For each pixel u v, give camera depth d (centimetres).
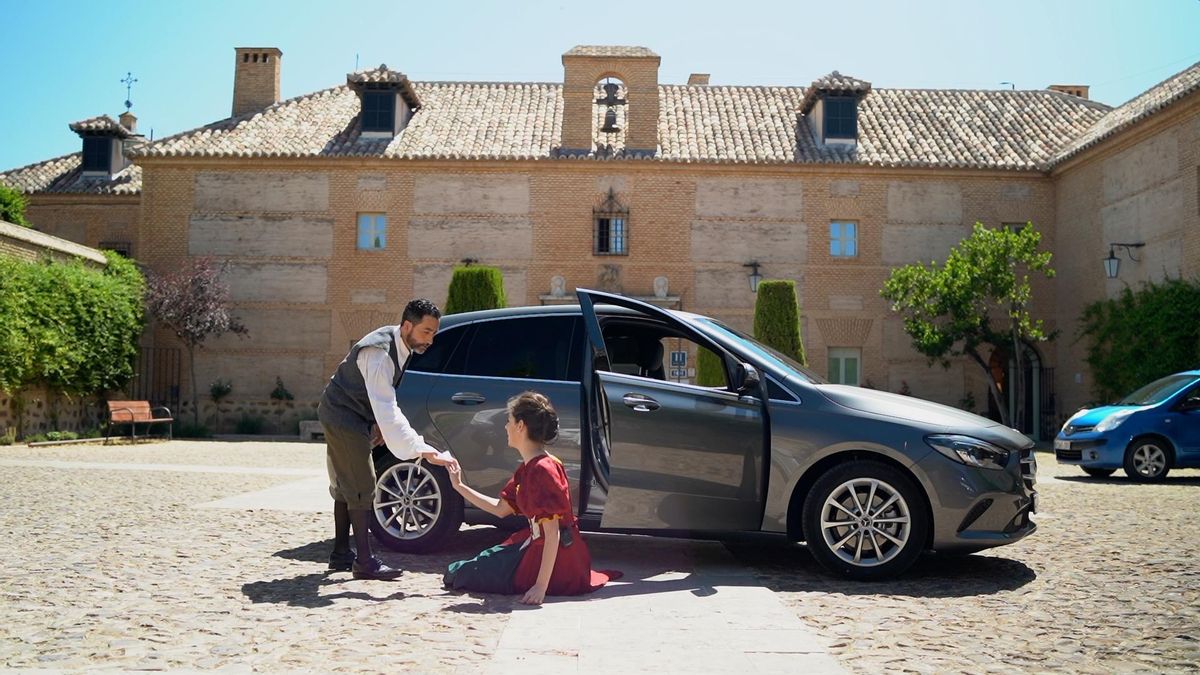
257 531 793
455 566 562
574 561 540
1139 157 2306
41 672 379
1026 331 2452
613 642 434
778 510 618
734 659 408
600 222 2727
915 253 2709
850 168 2692
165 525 819
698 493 623
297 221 2717
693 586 580
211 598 532
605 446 647
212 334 2686
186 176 2733
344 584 575
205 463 1575
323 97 3102
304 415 2684
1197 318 2045
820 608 527
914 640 455
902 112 3008
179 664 398
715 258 2705
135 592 546
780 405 627
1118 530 829
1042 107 3045
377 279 2706
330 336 2706
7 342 2008
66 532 772
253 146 2738
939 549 610
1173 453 1360
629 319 692
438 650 424
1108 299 2441
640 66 2770
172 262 2720
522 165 2700
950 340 2459
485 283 2273
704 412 626
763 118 2962
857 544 610
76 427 2366
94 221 3284
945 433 607
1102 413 1430
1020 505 613
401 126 2862
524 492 530
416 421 690
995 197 2725
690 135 2836
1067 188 2662
